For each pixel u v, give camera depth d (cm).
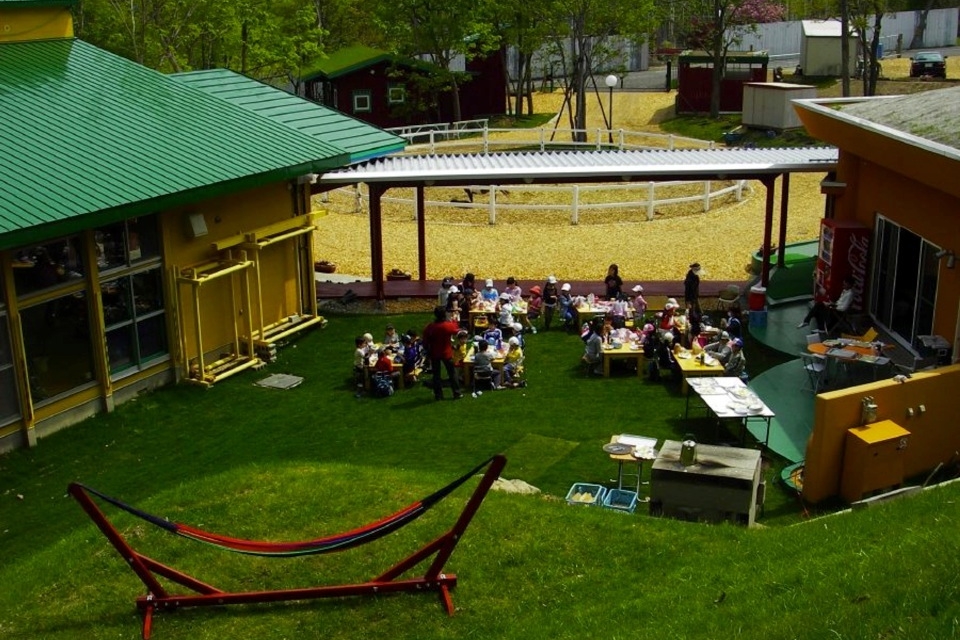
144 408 1859
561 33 5059
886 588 831
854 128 2044
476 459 1602
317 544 931
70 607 1000
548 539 1080
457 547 1066
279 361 2150
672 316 2108
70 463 1650
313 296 2378
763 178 2475
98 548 1116
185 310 1980
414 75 5069
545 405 1861
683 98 5369
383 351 1991
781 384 1905
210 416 1853
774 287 2534
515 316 2308
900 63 6031
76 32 4225
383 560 1053
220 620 957
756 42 7106
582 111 4800
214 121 2203
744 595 902
